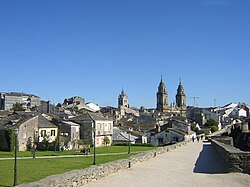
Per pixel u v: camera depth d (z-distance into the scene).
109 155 41.91
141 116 146.25
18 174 23.22
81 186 16.09
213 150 44.34
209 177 19.91
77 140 59.56
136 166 25.61
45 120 61.78
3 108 131.75
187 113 179.88
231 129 74.81
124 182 18.03
